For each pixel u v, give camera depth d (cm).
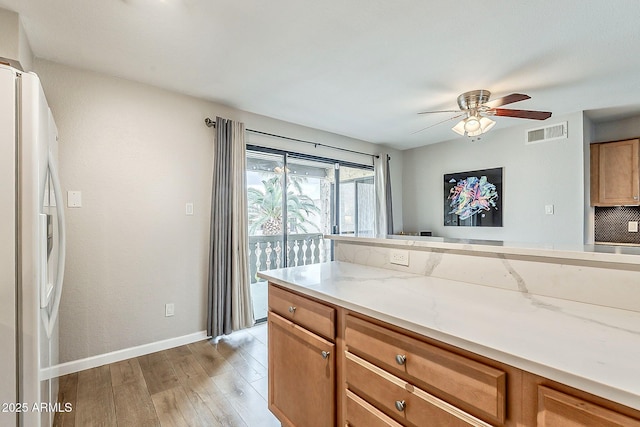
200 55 219
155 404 189
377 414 105
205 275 296
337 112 340
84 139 235
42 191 125
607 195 354
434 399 88
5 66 115
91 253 237
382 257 178
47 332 133
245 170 318
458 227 456
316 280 150
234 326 305
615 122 370
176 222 278
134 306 256
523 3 167
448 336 83
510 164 400
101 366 238
